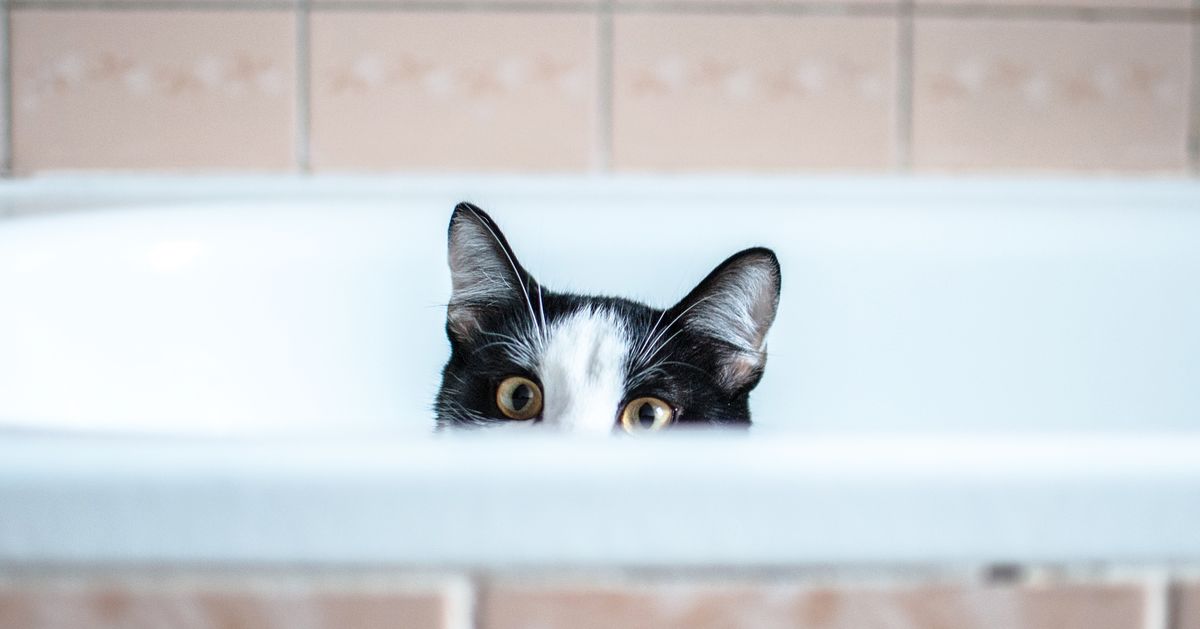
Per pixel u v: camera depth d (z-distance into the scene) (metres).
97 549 0.31
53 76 0.99
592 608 0.33
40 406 0.72
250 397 0.85
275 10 0.99
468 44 0.99
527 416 0.70
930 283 0.89
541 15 0.99
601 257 0.88
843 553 0.32
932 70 1.01
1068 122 1.02
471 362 0.73
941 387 0.90
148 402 0.81
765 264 0.69
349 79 0.99
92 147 1.00
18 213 0.83
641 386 0.70
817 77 1.00
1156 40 1.01
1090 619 0.33
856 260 0.89
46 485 0.31
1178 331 0.90
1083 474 0.31
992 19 1.00
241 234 0.86
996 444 0.32
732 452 0.32
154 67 0.99
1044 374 0.90
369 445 0.32
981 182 0.97
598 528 0.31
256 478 0.31
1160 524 0.32
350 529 0.31
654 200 0.90
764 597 0.33
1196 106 1.02
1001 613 0.33
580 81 1.00
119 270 0.81
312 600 0.33
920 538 0.32
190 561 0.32
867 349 0.89
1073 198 0.94
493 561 0.32
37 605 0.33
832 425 0.88
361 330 0.87
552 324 0.72
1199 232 0.90
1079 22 1.01
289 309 0.87
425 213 0.89
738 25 0.99
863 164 1.02
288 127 1.00
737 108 1.00
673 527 0.31
